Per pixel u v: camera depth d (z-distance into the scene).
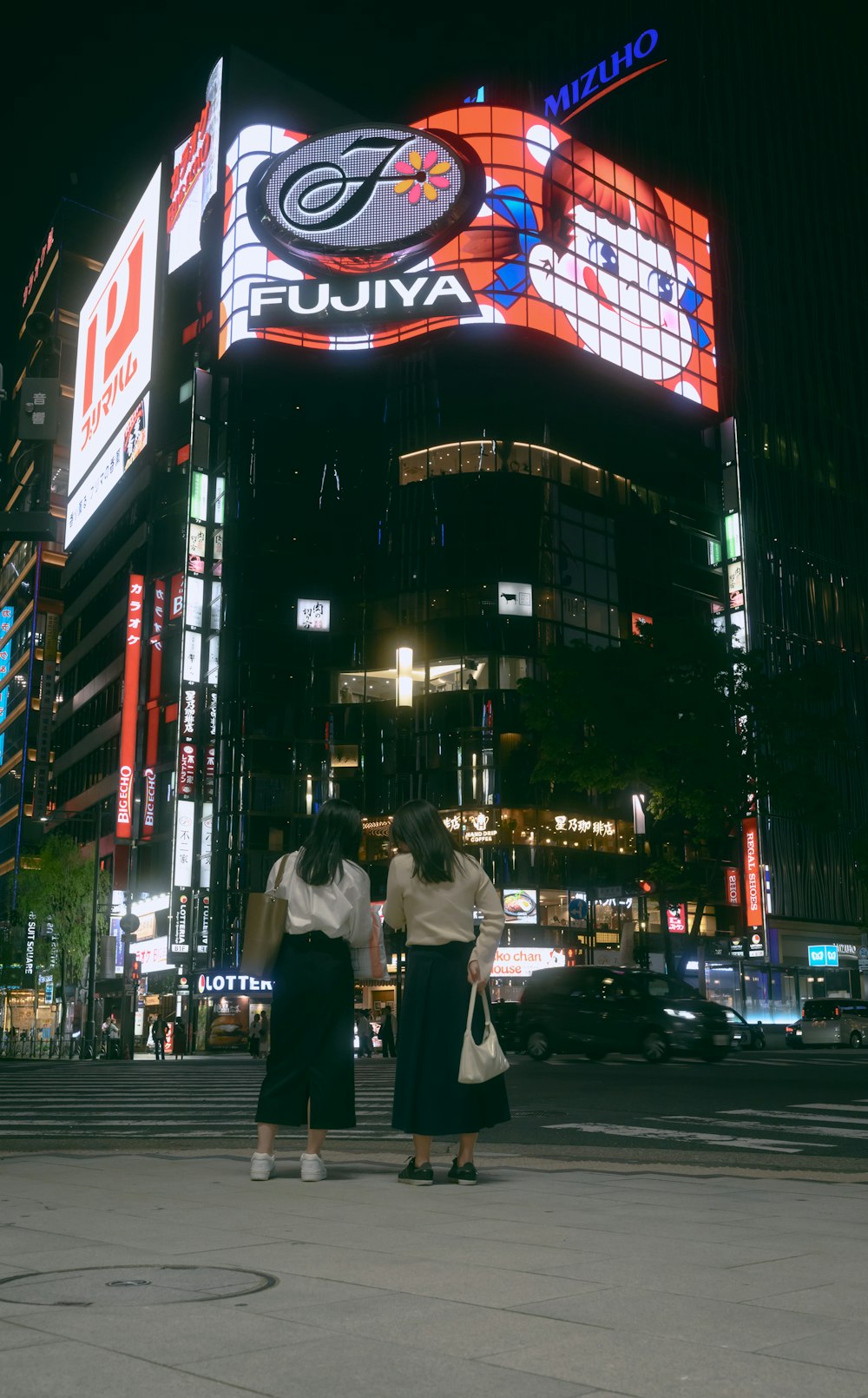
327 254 56.22
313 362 57.28
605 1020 23.95
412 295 55.56
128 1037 40.88
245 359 57.34
